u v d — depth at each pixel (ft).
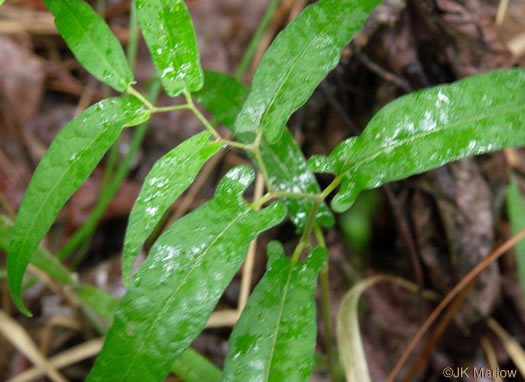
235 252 0.91
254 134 1.15
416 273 1.51
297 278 0.99
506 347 1.42
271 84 0.96
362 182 0.94
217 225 0.93
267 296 0.98
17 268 0.95
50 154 0.95
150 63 2.27
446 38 1.38
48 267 1.34
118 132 0.95
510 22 1.62
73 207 1.99
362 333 1.58
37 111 2.22
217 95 1.16
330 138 1.58
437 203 1.45
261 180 1.62
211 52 2.19
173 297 0.90
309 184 1.14
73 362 1.67
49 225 0.94
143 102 0.96
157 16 0.94
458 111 0.92
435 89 0.93
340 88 1.47
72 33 0.97
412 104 0.93
